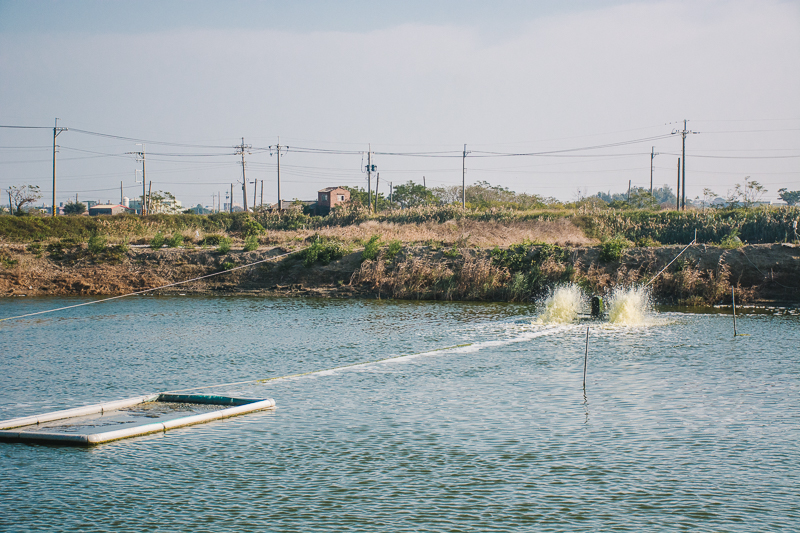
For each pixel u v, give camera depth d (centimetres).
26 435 1566
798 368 2255
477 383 2105
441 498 1236
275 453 1477
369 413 1778
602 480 1311
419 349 2686
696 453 1449
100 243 5347
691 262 4319
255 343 2822
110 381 2153
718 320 3422
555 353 2584
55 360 2478
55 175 8594
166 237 5962
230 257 5266
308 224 8175
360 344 2803
